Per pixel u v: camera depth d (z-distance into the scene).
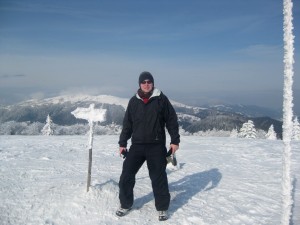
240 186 6.15
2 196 4.94
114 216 4.52
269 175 7.06
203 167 7.77
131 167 4.59
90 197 4.80
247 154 9.85
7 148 10.45
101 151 10.08
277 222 4.52
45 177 6.12
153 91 4.57
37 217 4.38
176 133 4.62
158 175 4.50
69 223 4.30
